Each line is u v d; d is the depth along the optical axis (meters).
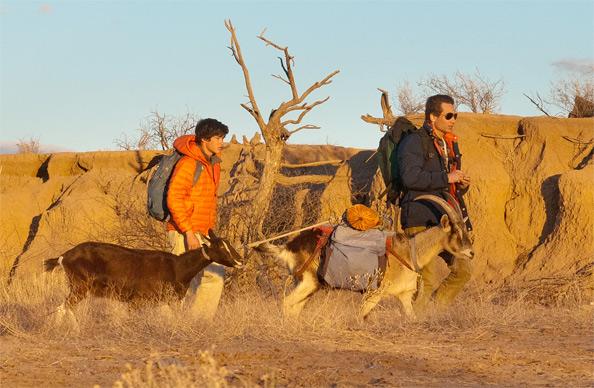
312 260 11.87
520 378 8.48
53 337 10.67
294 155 24.56
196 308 11.96
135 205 18.84
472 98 27.53
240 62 17.41
